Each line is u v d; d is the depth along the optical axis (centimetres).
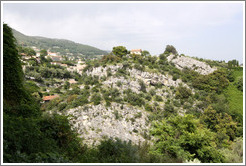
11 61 625
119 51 7831
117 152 568
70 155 531
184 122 1284
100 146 587
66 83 7825
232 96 5878
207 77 6531
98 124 3534
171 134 1215
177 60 8325
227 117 3894
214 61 9381
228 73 7094
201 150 1129
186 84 6406
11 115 515
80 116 3662
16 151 380
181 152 1015
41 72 7606
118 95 4869
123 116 3966
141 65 6962
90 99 4416
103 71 6500
